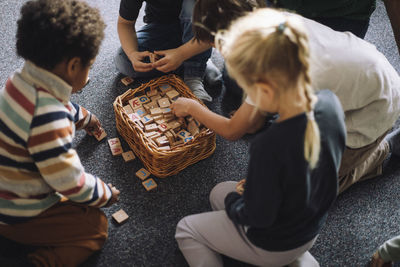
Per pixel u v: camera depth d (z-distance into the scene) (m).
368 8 1.49
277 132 0.73
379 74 1.07
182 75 1.79
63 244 1.12
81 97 1.66
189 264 1.15
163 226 1.31
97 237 1.17
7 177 0.98
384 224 1.35
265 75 0.68
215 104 1.69
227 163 1.50
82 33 0.90
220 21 1.03
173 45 1.74
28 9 0.88
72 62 0.93
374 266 1.22
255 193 0.80
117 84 1.73
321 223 0.94
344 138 0.83
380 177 1.48
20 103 0.91
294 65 0.67
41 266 1.09
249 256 1.04
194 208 1.37
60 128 0.94
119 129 1.50
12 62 1.75
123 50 1.64
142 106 1.50
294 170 0.74
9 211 1.02
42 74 0.92
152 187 1.39
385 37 2.04
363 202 1.41
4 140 0.93
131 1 1.46
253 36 0.68
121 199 1.37
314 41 1.04
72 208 1.14
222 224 1.08
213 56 1.92
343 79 1.04
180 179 1.44
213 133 1.37
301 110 0.73
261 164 0.75
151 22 1.75
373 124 1.16
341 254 1.28
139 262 1.23
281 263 1.02
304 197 0.79
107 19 2.00
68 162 0.97
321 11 1.47
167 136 1.38
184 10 1.52
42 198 1.06
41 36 0.87
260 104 0.76
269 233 0.91
